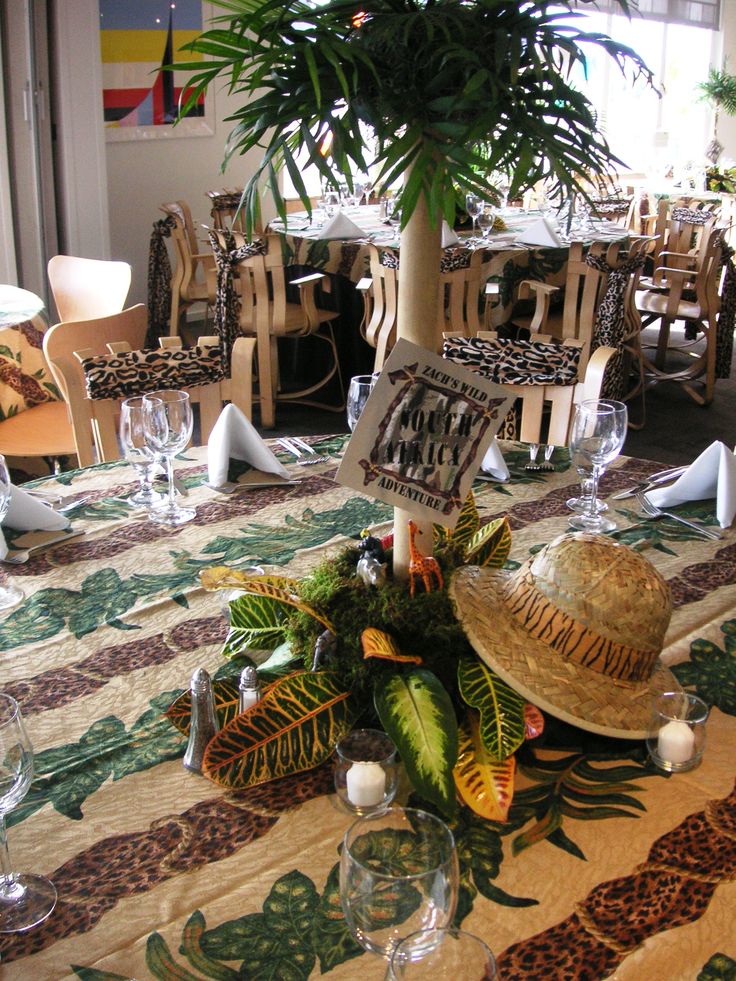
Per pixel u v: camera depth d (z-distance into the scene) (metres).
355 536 1.45
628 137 8.45
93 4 4.60
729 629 1.22
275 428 4.23
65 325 2.37
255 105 0.80
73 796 0.92
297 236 3.97
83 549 1.42
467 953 0.63
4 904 0.78
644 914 0.78
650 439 4.26
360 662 0.94
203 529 1.48
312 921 0.77
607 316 3.90
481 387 0.93
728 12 9.10
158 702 1.06
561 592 0.93
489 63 0.78
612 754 0.97
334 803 0.90
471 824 0.88
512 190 0.73
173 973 0.72
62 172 4.75
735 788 0.93
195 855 0.84
